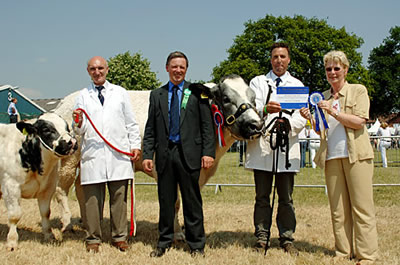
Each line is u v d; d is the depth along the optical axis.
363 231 4.52
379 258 4.60
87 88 5.20
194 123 4.77
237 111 4.90
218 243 5.53
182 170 4.73
